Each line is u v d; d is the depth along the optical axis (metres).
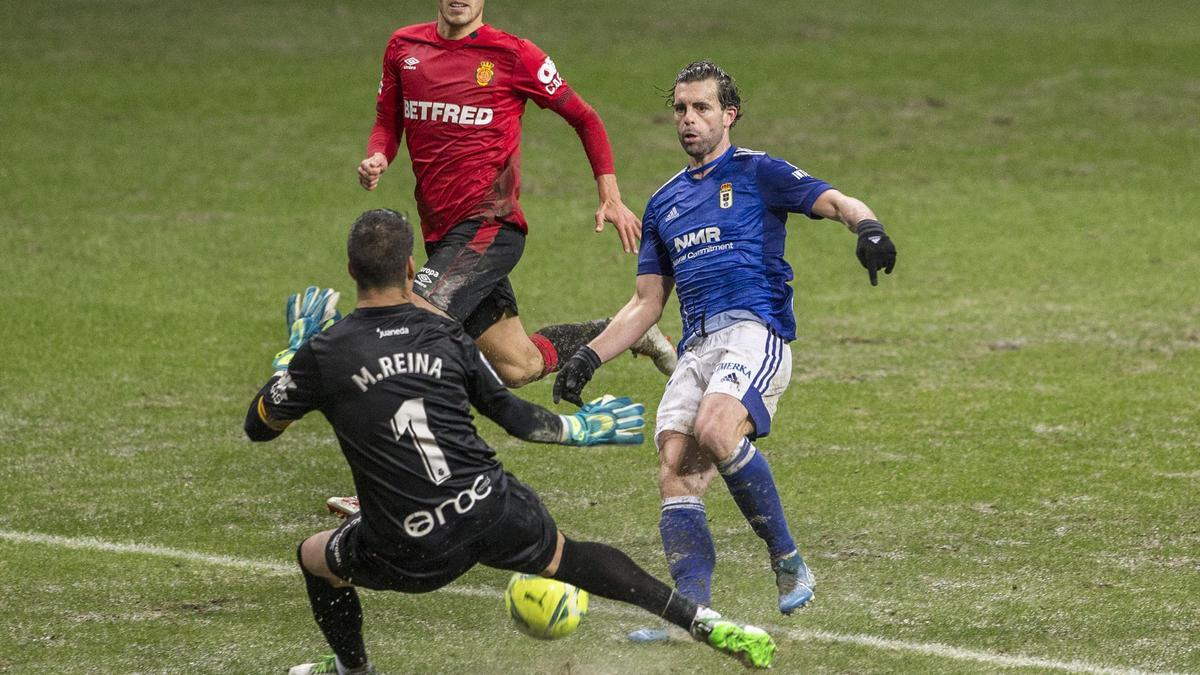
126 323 38.88
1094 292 42.50
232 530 23.80
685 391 19.64
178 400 32.06
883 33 89.44
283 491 25.94
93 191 55.72
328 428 30.11
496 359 24.62
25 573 21.61
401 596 20.80
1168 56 82.88
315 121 67.88
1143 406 30.88
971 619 19.45
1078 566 21.45
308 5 93.50
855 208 18.69
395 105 23.80
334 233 50.50
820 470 26.66
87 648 18.73
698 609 16.50
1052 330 38.16
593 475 26.72
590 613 20.20
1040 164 61.75
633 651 18.77
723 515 24.42
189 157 61.34
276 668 18.19
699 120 19.70
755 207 19.70
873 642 18.70
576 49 82.06
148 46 81.38
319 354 15.54
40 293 41.88
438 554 15.51
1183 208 53.94
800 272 45.81
